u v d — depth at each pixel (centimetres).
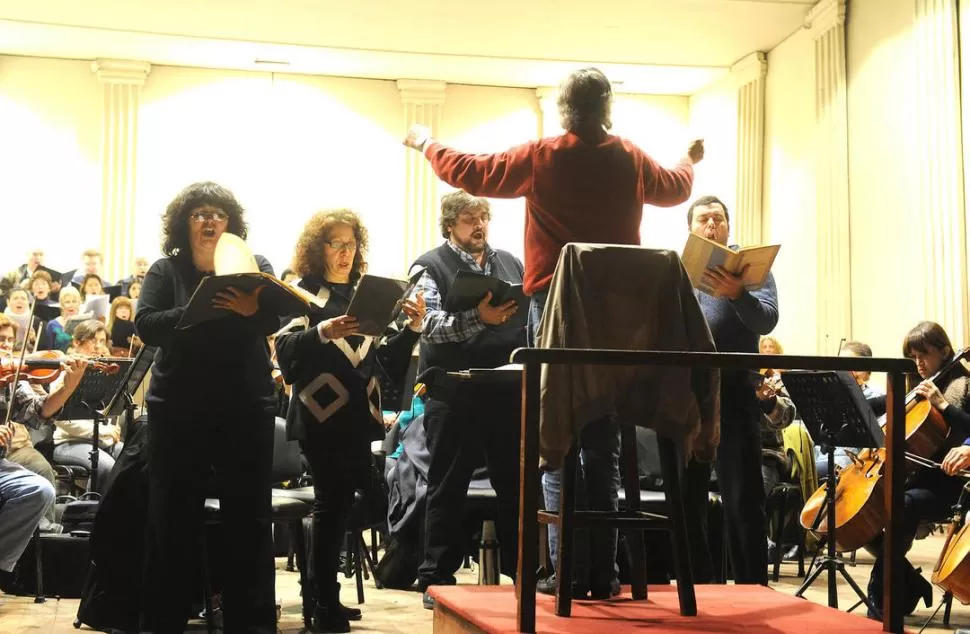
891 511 259
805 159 1066
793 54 1095
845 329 969
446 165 331
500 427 404
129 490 370
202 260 338
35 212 1203
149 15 1096
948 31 812
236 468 330
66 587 459
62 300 872
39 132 1209
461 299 338
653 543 424
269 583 334
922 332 465
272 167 1253
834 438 368
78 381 468
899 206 887
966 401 433
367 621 398
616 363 244
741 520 365
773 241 1136
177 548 323
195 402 323
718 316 377
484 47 1177
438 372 398
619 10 1064
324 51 1192
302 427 364
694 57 1187
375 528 541
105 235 1202
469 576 534
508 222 1281
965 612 456
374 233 1270
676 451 286
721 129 1243
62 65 1217
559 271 268
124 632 367
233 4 1069
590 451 302
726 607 281
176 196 339
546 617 262
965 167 802
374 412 370
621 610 273
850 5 975
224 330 325
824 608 282
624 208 318
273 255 1248
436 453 413
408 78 1271
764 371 426
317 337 342
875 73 930
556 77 1266
